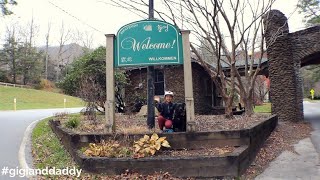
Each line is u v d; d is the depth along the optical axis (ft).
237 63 63.57
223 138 21.02
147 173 17.83
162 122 22.88
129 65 22.75
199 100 59.57
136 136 20.67
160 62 22.62
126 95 53.98
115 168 17.97
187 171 17.78
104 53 48.16
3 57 173.47
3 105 96.63
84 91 37.70
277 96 53.06
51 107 94.32
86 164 18.30
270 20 49.70
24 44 183.21
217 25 30.99
